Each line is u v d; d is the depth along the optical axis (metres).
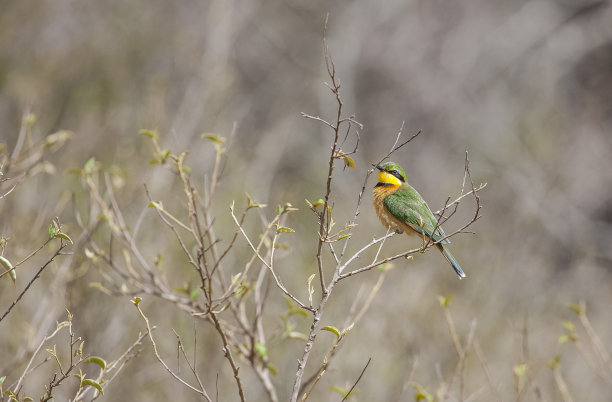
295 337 8.20
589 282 19.95
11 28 18.14
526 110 27.14
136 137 15.77
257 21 26.28
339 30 27.38
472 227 19.02
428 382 12.23
